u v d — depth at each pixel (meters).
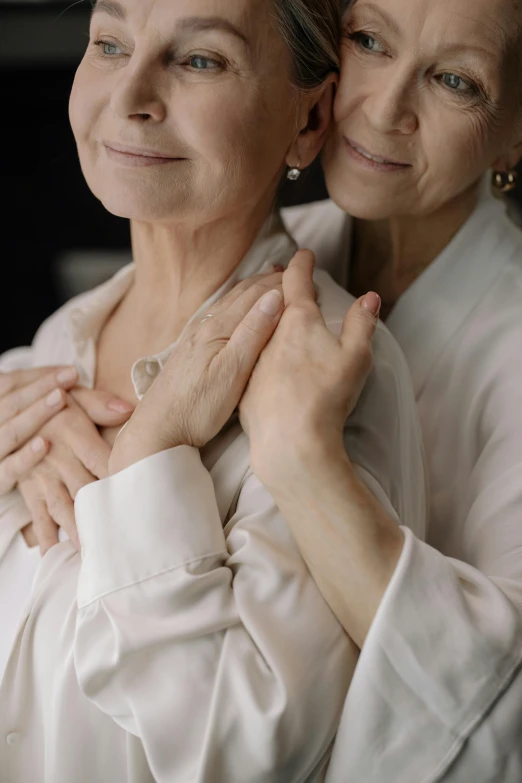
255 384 0.96
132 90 0.94
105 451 1.08
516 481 1.10
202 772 0.87
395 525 0.91
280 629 0.90
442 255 1.24
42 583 1.02
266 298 0.99
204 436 0.98
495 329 1.20
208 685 0.90
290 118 1.04
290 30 0.99
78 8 2.47
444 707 0.86
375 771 0.88
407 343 1.25
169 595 0.91
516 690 0.87
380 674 0.87
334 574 0.90
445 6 1.02
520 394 1.16
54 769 0.97
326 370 0.93
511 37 1.05
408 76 1.06
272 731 0.86
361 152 1.12
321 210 1.41
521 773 0.87
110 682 0.92
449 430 1.21
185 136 0.96
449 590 0.88
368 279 1.32
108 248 2.76
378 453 0.99
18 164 2.71
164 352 1.07
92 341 1.19
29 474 1.12
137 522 0.94
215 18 0.93
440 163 1.11
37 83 2.63
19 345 2.79
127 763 0.96
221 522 1.00
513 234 1.26
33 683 1.02
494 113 1.10
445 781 0.87
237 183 0.99
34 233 2.74
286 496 0.91
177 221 1.03
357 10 1.06
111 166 0.99
